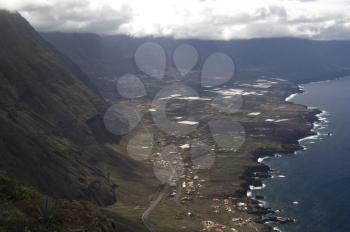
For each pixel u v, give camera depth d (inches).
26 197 2568.9
